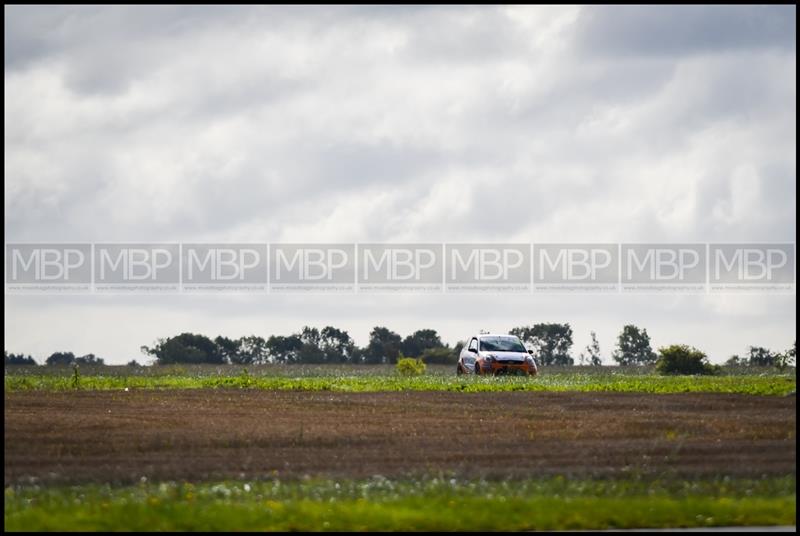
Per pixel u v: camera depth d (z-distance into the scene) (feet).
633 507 188.24
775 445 269.85
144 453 254.27
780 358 587.68
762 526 180.34
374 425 302.66
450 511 183.42
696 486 212.64
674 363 576.20
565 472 229.04
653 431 293.64
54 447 260.83
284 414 325.42
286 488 205.77
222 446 264.72
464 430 294.66
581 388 407.44
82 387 404.77
